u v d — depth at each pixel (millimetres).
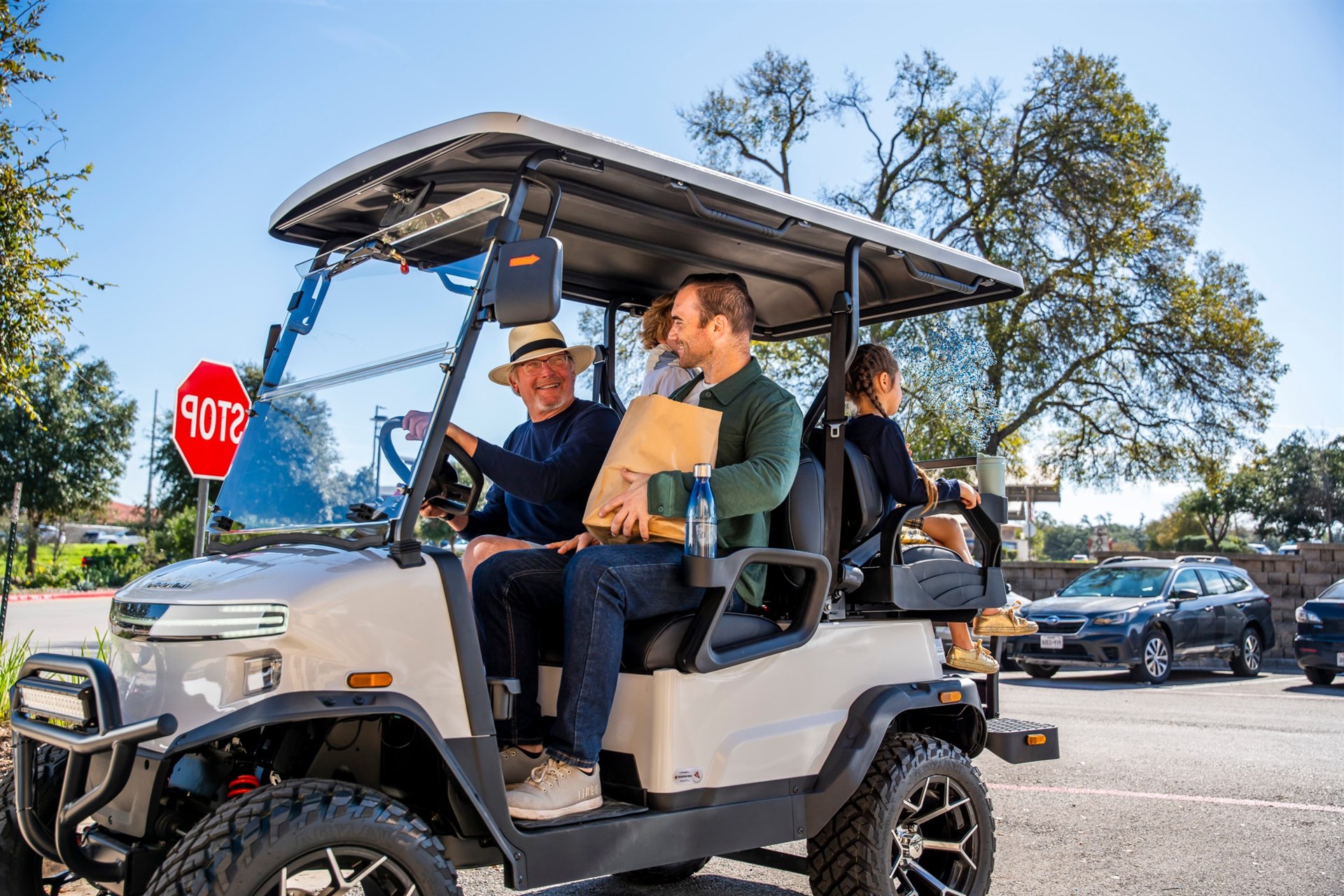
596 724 2836
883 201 22328
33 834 2555
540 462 3381
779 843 3150
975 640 4379
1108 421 21172
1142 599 13109
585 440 3469
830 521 3523
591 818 2758
